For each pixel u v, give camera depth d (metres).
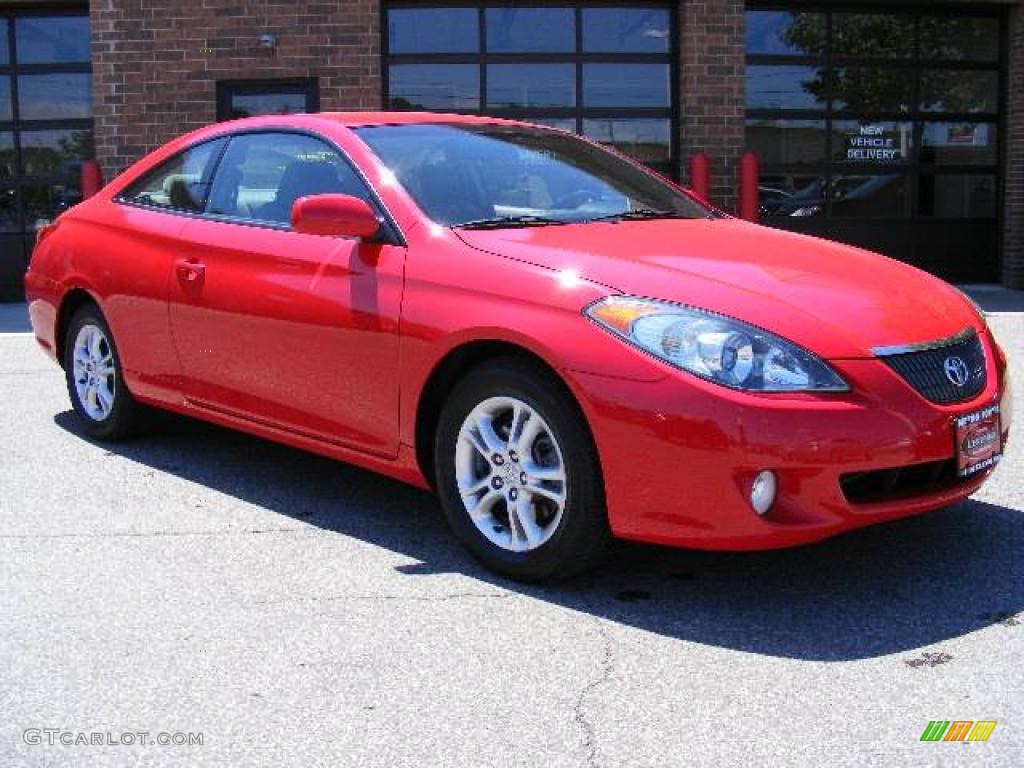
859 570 4.00
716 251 4.06
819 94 12.31
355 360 4.26
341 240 4.43
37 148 12.10
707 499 3.41
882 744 2.82
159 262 5.19
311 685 3.17
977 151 12.79
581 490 3.64
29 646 3.44
